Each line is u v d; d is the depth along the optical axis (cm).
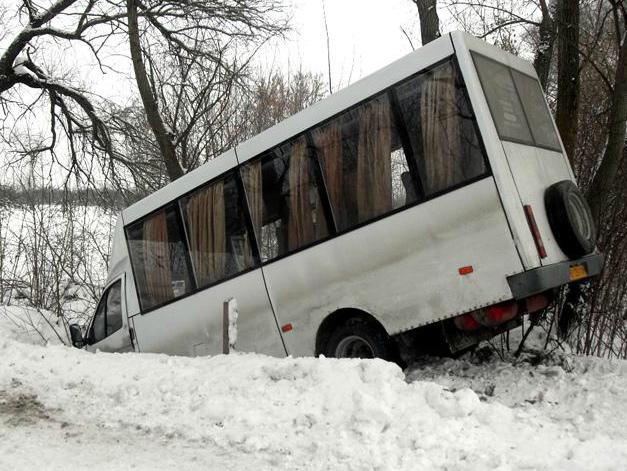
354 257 625
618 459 364
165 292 831
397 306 596
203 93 1416
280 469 389
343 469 376
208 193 773
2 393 601
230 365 584
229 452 424
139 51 1318
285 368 527
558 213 572
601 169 777
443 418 423
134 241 883
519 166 565
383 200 605
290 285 681
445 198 562
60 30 1617
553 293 610
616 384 537
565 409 507
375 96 612
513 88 621
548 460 361
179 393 549
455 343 593
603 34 1005
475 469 355
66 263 1485
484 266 543
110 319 923
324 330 664
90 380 621
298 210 675
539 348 685
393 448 392
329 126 650
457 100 559
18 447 456
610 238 757
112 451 443
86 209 1593
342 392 466
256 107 1678
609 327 745
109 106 1639
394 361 618
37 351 745
